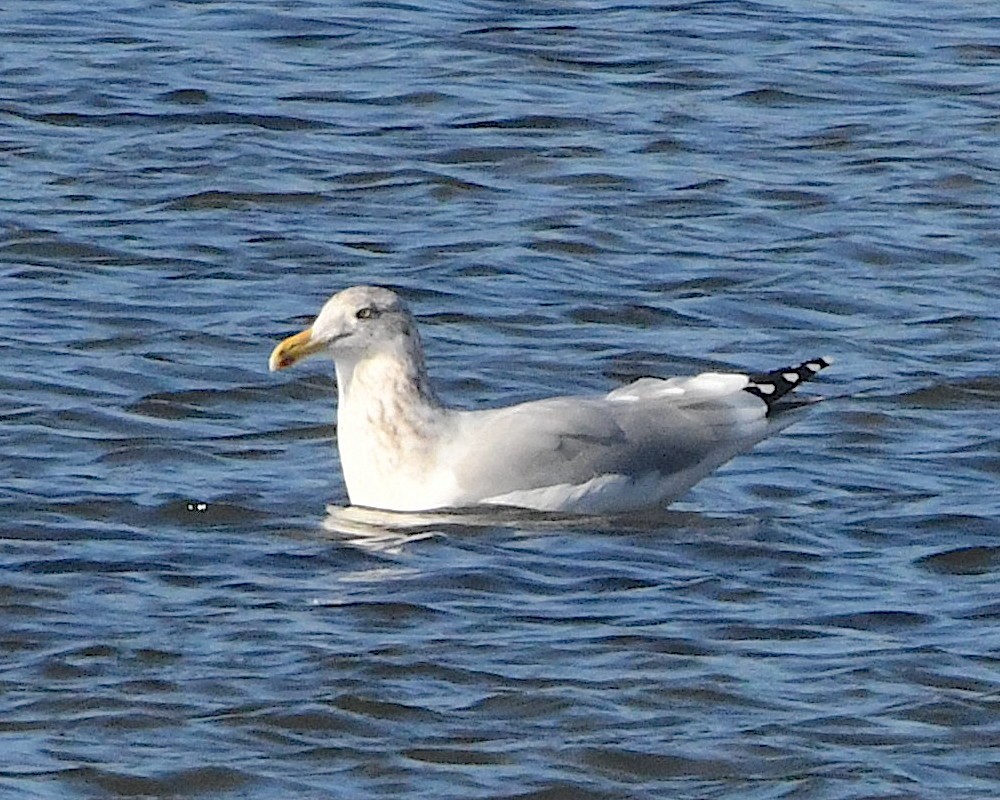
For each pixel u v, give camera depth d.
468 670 12.68
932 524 15.20
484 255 20.80
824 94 25.70
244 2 28.47
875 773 11.59
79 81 25.28
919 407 17.44
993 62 26.98
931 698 12.45
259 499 15.45
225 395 17.42
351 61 26.50
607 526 15.09
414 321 15.41
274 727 11.98
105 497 15.34
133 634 13.11
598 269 20.58
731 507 15.55
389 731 11.96
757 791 11.42
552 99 25.33
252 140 23.62
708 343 18.91
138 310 19.19
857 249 21.11
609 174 23.06
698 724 12.11
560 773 11.55
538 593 13.88
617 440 15.34
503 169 23.17
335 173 22.89
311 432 16.80
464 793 11.34
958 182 22.95
